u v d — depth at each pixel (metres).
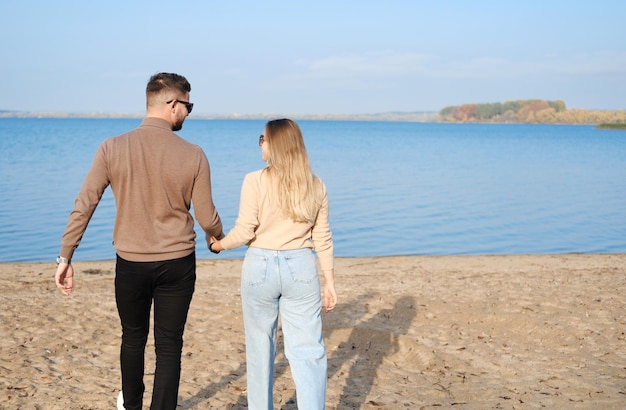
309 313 3.53
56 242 13.21
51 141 53.69
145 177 3.36
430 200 20.89
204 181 3.47
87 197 3.34
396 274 10.09
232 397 4.62
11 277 9.55
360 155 43.91
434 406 4.50
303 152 3.47
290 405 4.50
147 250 3.37
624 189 24.56
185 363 5.32
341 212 18.25
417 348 5.76
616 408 4.47
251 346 3.57
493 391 4.82
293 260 3.46
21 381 4.75
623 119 193.50
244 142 60.03
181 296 3.51
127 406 3.72
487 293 8.31
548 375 5.20
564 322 6.75
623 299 7.92
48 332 6.11
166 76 3.49
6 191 20.77
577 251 13.43
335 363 5.45
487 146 61.03
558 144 66.94
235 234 3.47
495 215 18.06
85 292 8.39
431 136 91.94
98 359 5.39
